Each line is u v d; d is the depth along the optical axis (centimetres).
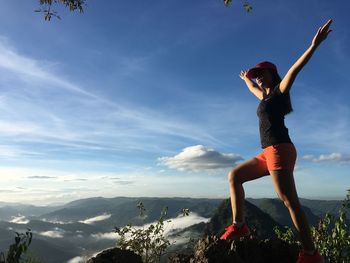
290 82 254
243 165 288
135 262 325
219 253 277
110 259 314
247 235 291
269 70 284
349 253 374
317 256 257
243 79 335
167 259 328
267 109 264
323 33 237
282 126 263
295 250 293
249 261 283
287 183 258
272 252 290
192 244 363
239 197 288
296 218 257
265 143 266
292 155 260
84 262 320
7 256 276
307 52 243
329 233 388
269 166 264
